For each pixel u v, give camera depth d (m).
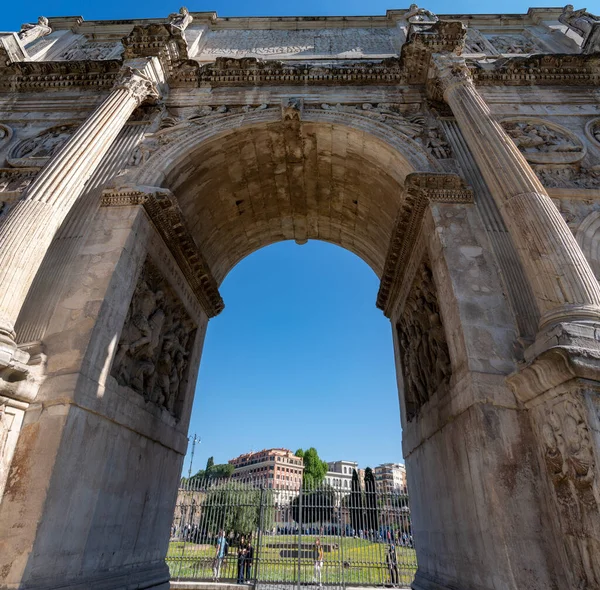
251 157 12.15
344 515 16.77
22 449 5.68
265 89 12.50
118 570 7.34
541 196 6.93
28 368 5.79
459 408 6.58
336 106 11.80
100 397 6.77
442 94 11.12
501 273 7.44
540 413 5.41
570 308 5.50
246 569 16.67
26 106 12.40
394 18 17.47
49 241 7.03
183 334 11.56
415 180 8.94
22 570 4.89
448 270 7.57
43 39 16.30
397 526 17.31
